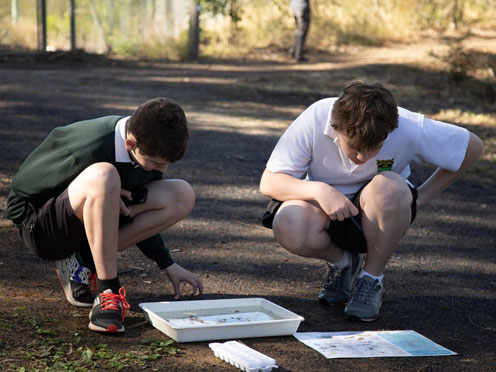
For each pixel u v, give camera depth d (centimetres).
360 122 229
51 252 248
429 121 266
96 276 268
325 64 1208
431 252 375
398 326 260
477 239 409
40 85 874
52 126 622
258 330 237
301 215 261
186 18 1515
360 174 265
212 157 562
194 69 1140
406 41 1477
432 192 282
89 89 858
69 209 233
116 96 813
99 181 226
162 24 1471
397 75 1062
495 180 559
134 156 233
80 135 238
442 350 235
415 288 311
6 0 1374
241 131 669
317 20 1516
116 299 233
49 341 219
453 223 440
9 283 278
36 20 1338
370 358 224
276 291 294
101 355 211
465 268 349
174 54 1334
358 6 1593
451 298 299
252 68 1165
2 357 204
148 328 239
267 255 347
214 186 482
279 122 726
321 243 265
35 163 243
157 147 222
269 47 1441
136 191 254
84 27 1420
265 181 269
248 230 392
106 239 231
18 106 708
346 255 278
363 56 1319
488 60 1111
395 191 251
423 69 1114
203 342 230
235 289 293
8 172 470
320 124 259
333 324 259
